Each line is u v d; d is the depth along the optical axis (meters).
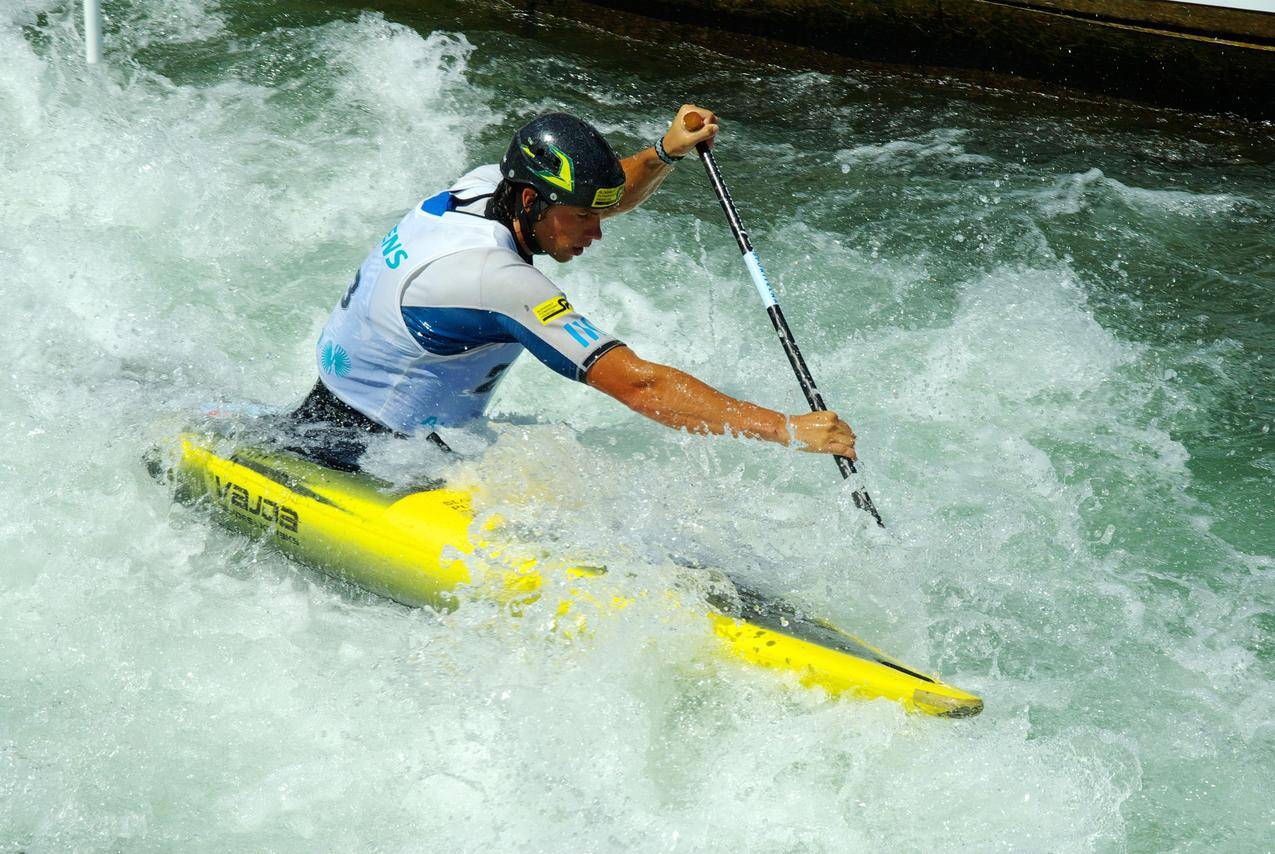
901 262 21.20
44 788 10.88
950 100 27.70
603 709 11.50
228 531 13.45
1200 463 16.64
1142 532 15.19
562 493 12.90
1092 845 10.91
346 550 12.59
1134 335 19.67
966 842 10.85
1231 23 25.89
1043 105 27.66
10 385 14.95
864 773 11.27
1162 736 12.09
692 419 11.99
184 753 11.30
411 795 11.00
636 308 19.25
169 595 12.91
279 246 19.89
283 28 27.44
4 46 24.23
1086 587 14.10
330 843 10.59
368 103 24.89
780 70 28.62
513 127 24.69
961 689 12.40
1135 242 22.39
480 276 11.95
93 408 14.53
